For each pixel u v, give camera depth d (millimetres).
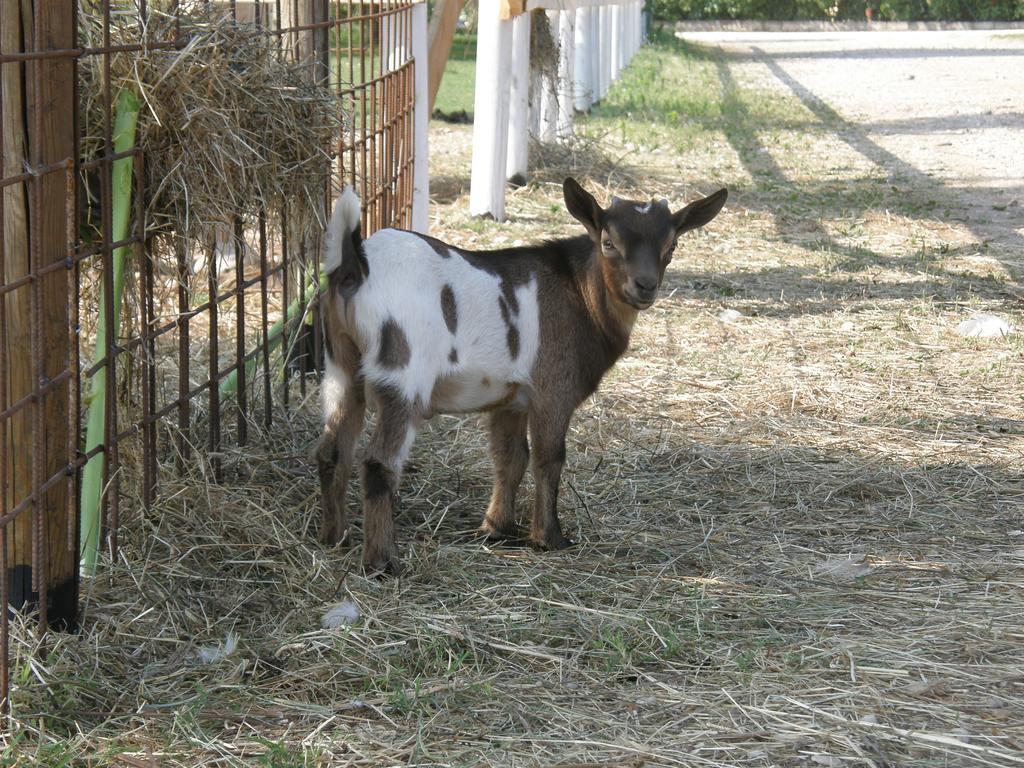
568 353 3250
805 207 6355
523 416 3297
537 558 3246
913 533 3361
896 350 4234
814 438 3730
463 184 6449
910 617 3078
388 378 3119
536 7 6363
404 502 3424
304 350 3748
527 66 6387
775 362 4141
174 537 3180
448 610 3072
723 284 4805
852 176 7348
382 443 3135
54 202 2865
